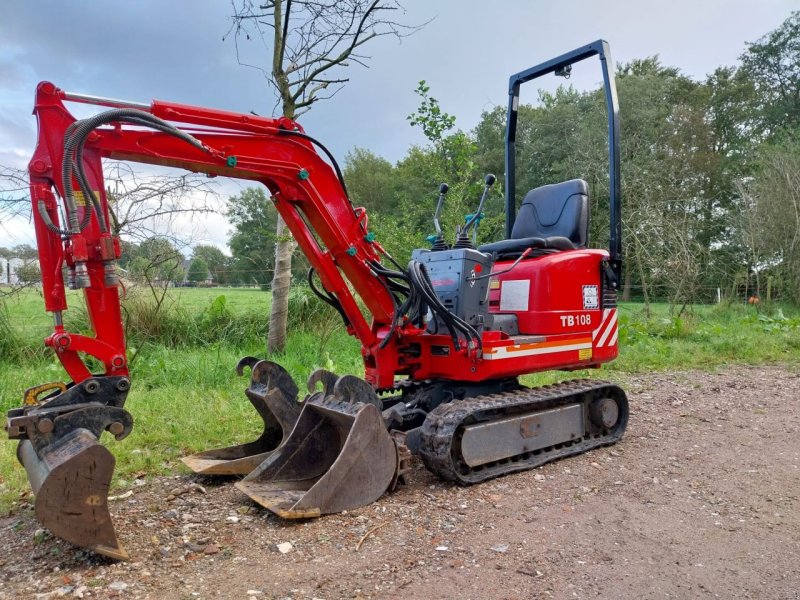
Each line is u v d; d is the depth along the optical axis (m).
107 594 2.95
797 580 3.11
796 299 19.83
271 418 4.91
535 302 5.17
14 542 3.62
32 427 3.28
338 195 4.61
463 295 4.71
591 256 5.55
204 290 13.96
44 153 3.48
